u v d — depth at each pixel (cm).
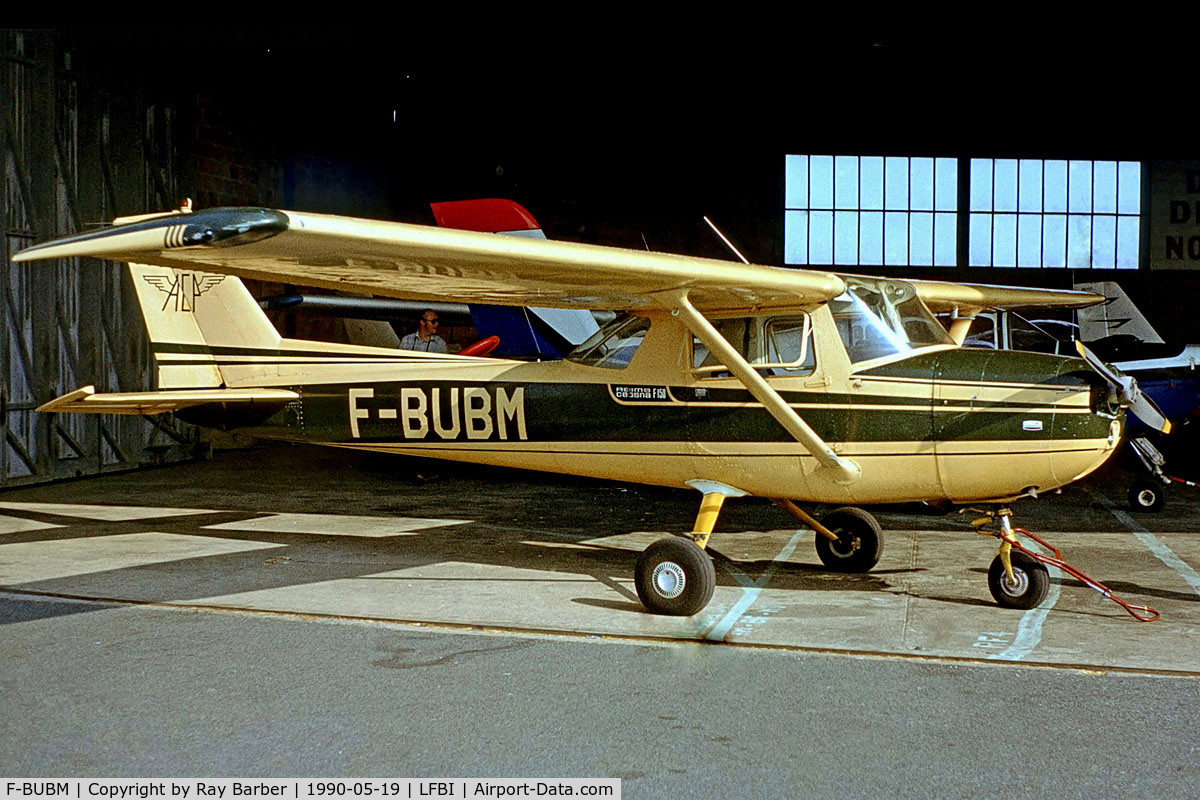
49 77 1010
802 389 552
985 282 1656
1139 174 1638
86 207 1087
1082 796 304
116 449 1143
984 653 444
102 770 322
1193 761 328
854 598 551
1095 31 1549
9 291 971
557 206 1666
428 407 652
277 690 395
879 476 543
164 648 450
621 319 605
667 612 508
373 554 673
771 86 1636
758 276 507
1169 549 690
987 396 517
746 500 936
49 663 428
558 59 1623
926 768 323
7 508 880
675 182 1653
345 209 1656
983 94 1625
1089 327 1108
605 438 599
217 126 1360
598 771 321
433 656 440
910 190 1656
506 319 1108
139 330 1176
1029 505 912
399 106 1678
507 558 662
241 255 410
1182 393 995
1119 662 430
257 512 862
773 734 351
